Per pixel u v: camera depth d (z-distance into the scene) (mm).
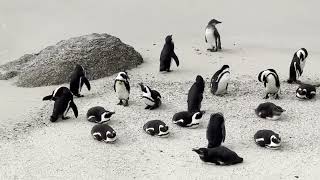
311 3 27719
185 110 16766
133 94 18109
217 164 13547
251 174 13141
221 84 17672
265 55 22094
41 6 28125
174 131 15469
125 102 17328
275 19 26141
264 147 14430
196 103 16109
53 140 14828
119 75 16781
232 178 12969
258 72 20266
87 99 17766
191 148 14445
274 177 13000
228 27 25422
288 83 19156
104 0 29094
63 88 16109
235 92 18281
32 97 18109
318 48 22922
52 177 12969
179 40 24078
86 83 17859
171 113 16609
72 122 16047
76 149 14312
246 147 14477
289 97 17875
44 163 13594
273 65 20969
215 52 22500
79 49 20281
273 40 23844
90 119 15961
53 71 19500
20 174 13086
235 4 28078
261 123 15922
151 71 20469
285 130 15477
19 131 15438
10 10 27359
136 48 23219
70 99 16109
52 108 17109
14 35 24562
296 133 15289
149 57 22172
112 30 25406
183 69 20641
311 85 17781
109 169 13375
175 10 27688
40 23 26016
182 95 17984
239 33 24719
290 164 13602
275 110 15930
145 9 27891
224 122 14805
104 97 17906
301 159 13844
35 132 15367
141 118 16250
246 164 13609
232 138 14953
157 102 16781
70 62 19766
